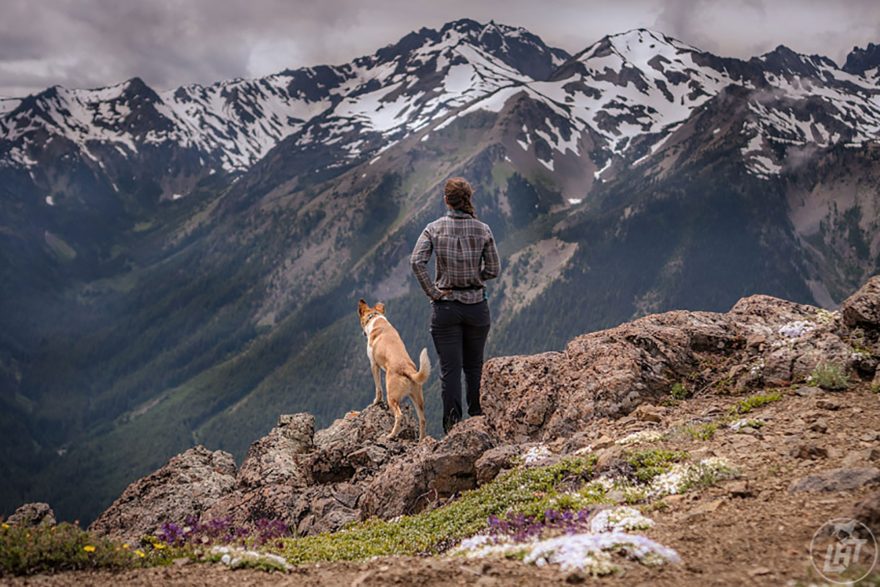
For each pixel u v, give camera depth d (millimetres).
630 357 10891
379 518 9664
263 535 9086
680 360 11062
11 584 6223
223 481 13609
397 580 5656
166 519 12469
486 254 11484
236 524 11453
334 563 6672
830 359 10008
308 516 10922
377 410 14086
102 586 6172
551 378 11422
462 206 11430
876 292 10656
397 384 13047
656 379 10648
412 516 9031
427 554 7426
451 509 8531
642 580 5285
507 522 7227
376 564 6445
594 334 11906
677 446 8445
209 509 12406
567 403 10711
